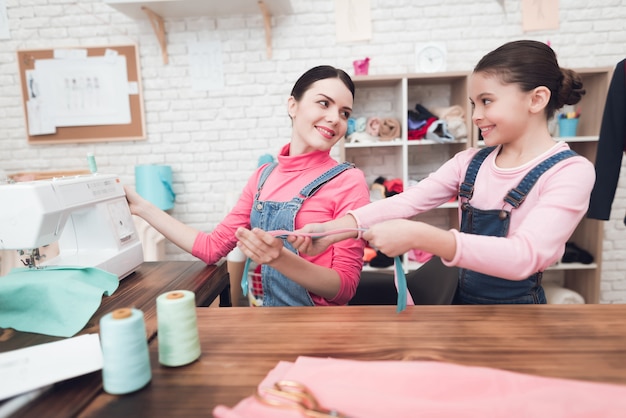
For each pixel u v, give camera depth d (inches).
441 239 31.8
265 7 100.2
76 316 33.8
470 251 31.6
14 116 112.4
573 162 37.7
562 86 38.6
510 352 26.9
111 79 109.3
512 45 38.2
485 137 40.6
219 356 27.5
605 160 81.0
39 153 113.1
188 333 26.3
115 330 23.0
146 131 112.0
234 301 96.0
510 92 37.4
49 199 39.3
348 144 98.4
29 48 108.7
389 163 112.6
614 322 31.2
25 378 23.9
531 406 20.4
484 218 43.3
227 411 21.0
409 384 22.6
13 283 35.4
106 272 41.2
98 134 111.3
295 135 52.7
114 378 23.4
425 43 107.4
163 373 25.7
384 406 20.8
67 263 42.5
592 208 83.1
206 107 111.2
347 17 106.9
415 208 45.8
